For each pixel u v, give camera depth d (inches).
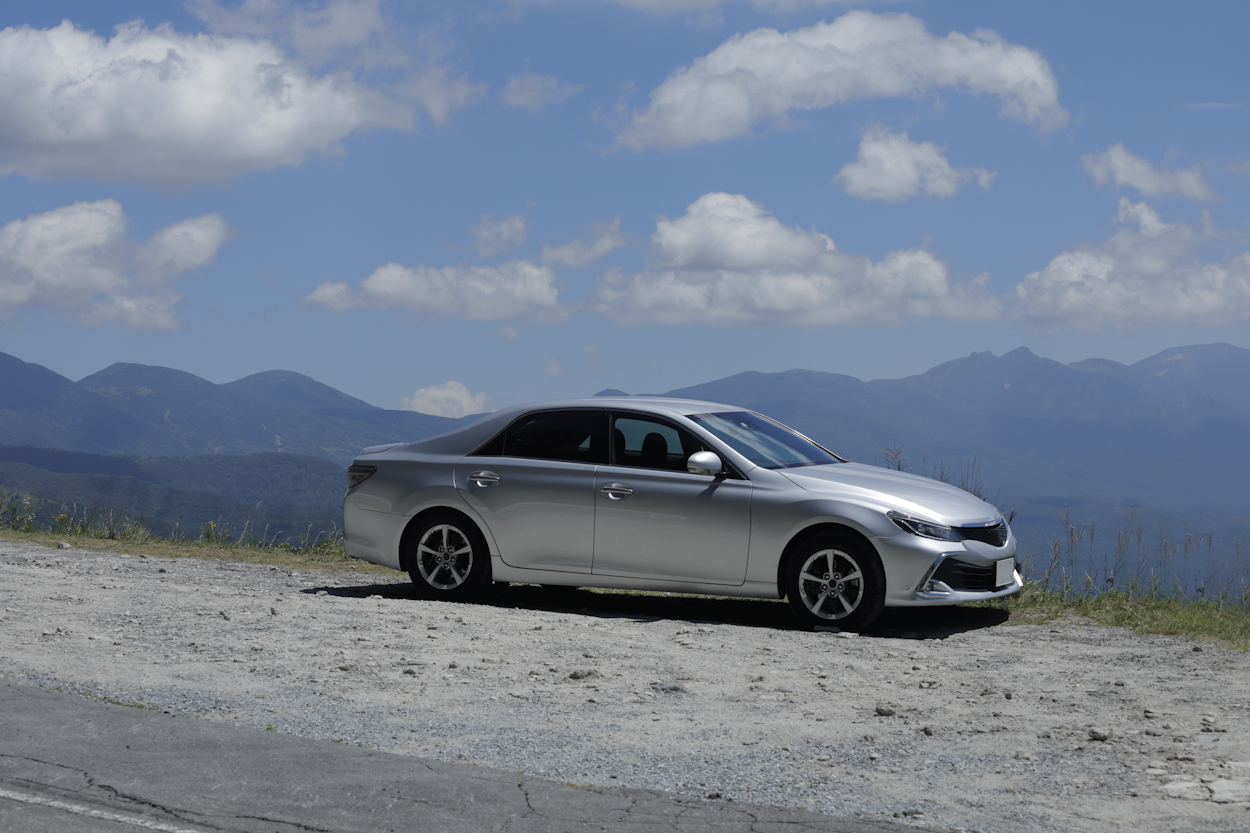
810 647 283.9
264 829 133.5
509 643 273.7
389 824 135.2
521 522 348.8
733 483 326.0
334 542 547.8
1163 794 153.2
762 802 147.9
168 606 315.9
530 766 166.2
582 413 353.4
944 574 309.4
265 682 225.6
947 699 223.1
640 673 243.3
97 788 149.2
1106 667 262.7
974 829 136.9
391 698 214.4
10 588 342.0
